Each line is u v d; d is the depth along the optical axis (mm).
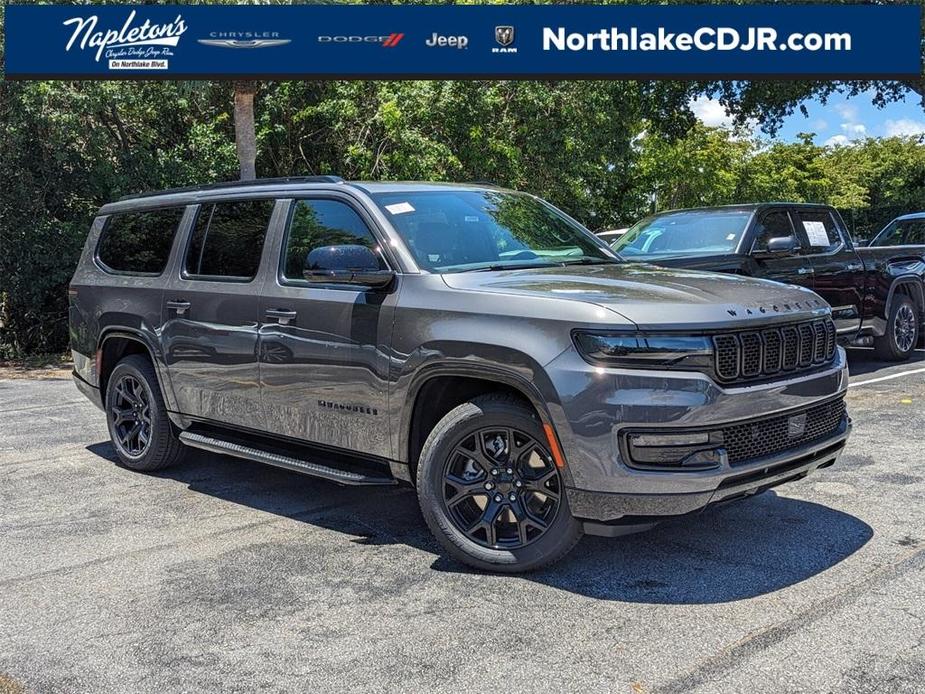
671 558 4426
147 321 6047
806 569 4238
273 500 5652
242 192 5719
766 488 4180
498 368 4105
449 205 5191
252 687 3248
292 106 21141
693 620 3715
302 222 5246
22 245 16531
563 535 4113
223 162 18734
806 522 4918
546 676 3273
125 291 6277
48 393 10898
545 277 4562
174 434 6215
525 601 3957
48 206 17344
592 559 4441
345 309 4766
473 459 4312
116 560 4605
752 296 4297
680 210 10141
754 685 3168
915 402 8234
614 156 23172
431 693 3172
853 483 5648
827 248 9961
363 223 4941
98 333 6527
